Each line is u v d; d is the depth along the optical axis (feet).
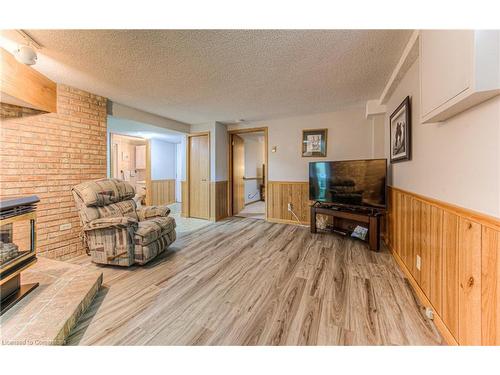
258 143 23.76
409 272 6.46
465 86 3.01
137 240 7.41
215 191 14.88
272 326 4.50
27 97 6.24
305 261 7.91
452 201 4.17
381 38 5.39
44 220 7.69
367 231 9.98
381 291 5.83
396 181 8.32
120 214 8.57
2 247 4.72
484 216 3.17
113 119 11.30
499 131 2.93
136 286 6.18
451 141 4.20
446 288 4.19
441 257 4.42
